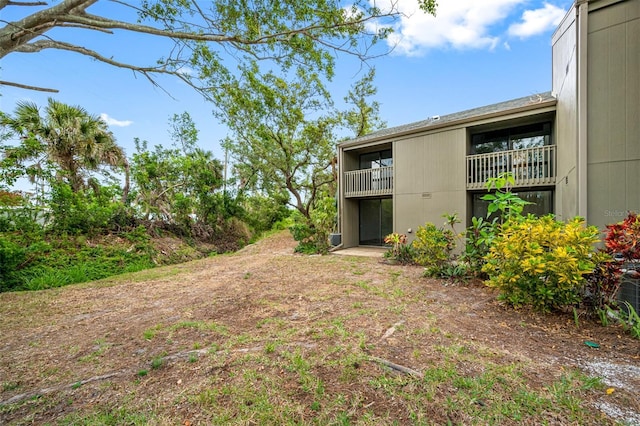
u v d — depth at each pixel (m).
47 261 8.22
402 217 10.23
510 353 2.69
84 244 9.61
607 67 4.74
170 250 12.12
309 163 17.42
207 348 3.09
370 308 4.20
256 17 3.81
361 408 2.00
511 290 3.92
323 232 12.12
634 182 4.56
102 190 12.92
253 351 2.96
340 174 12.26
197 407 2.09
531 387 2.14
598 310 3.35
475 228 5.85
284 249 12.84
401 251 8.20
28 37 2.84
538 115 7.72
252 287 5.85
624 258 3.26
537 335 3.10
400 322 3.58
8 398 2.35
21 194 9.19
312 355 2.79
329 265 8.16
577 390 2.09
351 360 2.63
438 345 2.90
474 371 2.39
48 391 2.42
